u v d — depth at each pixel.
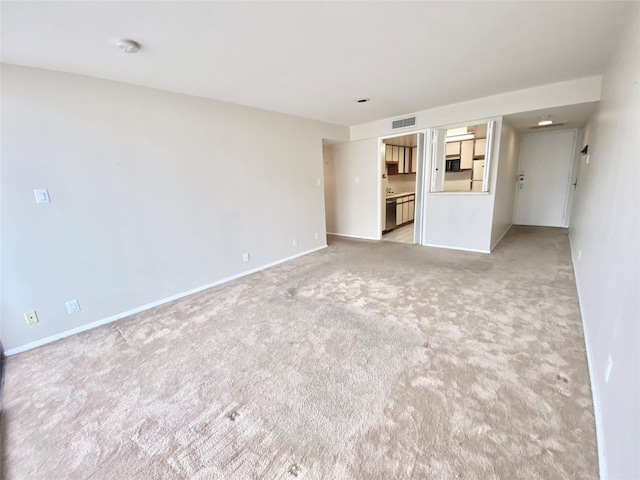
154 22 1.73
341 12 1.74
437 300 2.83
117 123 2.66
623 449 1.00
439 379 1.76
